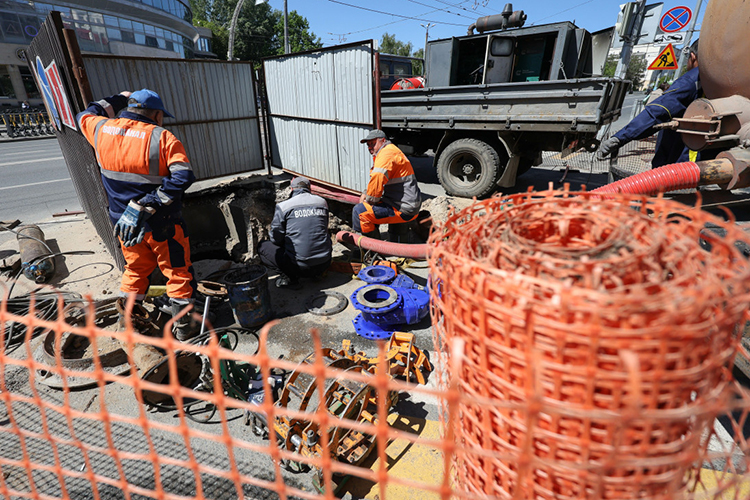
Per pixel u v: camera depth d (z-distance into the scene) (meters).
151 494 1.16
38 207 6.80
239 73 5.53
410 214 4.18
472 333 0.87
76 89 3.47
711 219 0.91
